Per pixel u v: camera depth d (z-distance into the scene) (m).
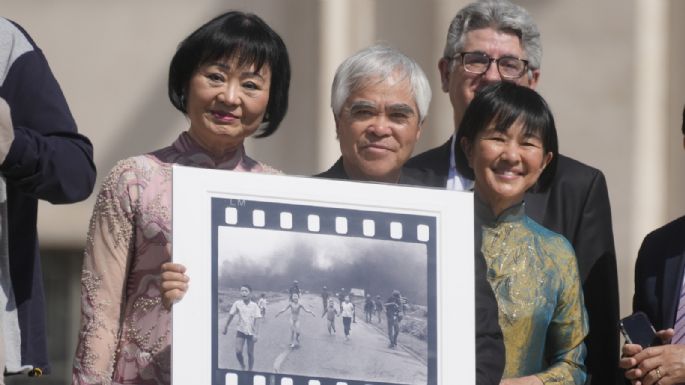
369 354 10.38
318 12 19.66
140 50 20.09
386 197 10.50
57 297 20.33
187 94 11.61
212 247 10.23
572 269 12.27
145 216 11.15
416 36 19.50
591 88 19.73
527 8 19.81
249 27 11.57
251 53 11.50
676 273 12.55
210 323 10.17
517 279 12.07
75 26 20.16
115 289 11.09
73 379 11.05
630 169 19.67
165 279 10.16
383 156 12.02
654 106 19.72
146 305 11.06
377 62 12.05
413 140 12.12
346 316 10.37
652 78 19.72
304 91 19.69
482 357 11.03
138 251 11.15
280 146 19.64
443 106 19.00
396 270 10.46
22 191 10.08
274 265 10.30
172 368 10.11
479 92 12.34
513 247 12.16
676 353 12.00
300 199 10.38
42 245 20.19
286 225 10.35
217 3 20.06
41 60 10.55
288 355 10.27
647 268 12.75
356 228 10.45
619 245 19.64
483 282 11.31
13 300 10.36
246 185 10.30
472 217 10.59
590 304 12.98
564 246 12.34
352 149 12.05
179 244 10.19
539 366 12.12
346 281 10.38
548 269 12.17
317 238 10.38
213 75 11.48
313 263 10.35
